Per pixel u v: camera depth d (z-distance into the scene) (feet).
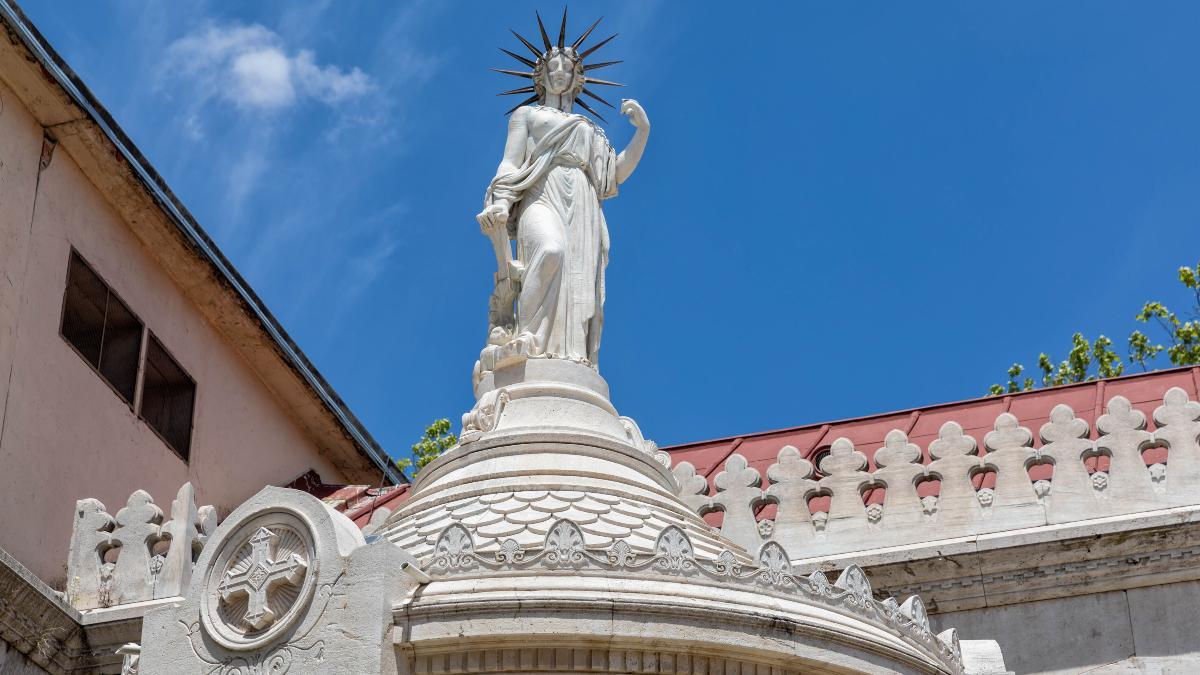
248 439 80.94
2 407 63.31
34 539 63.82
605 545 42.50
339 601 39.47
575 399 49.88
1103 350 116.26
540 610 39.34
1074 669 54.44
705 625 39.81
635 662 39.52
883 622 43.04
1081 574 55.42
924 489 61.82
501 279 52.44
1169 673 53.67
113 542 57.62
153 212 72.54
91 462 68.18
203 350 78.07
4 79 66.33
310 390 83.71
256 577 40.32
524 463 47.47
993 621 55.77
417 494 48.91
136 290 73.41
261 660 39.60
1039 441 61.36
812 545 58.85
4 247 65.10
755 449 70.38
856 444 67.97
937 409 69.15
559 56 56.34
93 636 54.95
